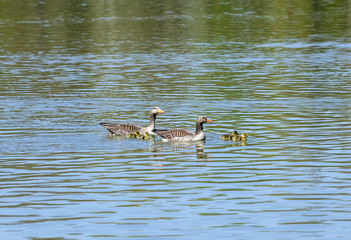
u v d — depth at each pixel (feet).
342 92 125.80
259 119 103.76
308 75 145.59
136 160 80.28
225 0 338.54
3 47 192.44
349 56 172.45
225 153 83.56
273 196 65.87
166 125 100.89
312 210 61.87
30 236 56.24
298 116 105.29
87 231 57.31
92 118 104.99
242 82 137.69
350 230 56.95
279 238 55.47
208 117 105.81
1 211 62.18
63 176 73.26
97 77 145.18
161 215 60.95
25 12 288.71
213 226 58.18
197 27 238.27
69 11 293.64
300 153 82.53
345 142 87.92
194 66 159.43
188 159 80.64
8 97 122.21
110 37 214.69
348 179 71.15
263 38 210.18
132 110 111.45
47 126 98.63
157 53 181.37
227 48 189.98
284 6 306.76
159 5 318.65
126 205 63.62
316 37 210.79
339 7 298.56
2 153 83.05
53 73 150.00
